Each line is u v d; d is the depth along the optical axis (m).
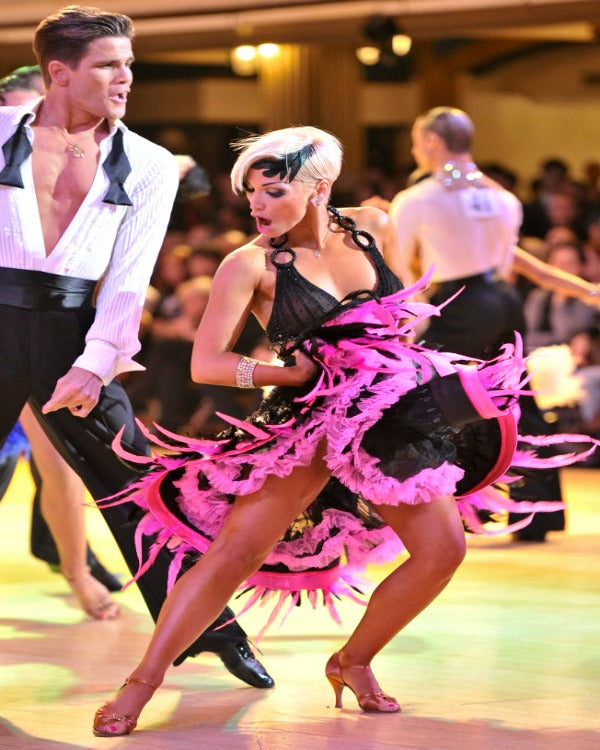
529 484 12.92
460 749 6.74
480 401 7.08
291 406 7.19
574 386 12.98
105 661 8.81
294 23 19.98
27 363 7.73
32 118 7.73
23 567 12.43
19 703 7.75
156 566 8.00
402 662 8.61
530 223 23.36
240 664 8.03
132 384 22.00
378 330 7.12
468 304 12.59
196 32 20.73
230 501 7.39
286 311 7.30
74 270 7.76
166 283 23.39
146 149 7.98
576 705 7.57
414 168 26.88
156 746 6.88
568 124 34.25
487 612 10.12
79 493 9.98
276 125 27.30
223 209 27.03
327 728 7.17
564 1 17.95
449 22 18.97
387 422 7.15
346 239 7.51
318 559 7.77
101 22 7.61
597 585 11.15
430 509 7.22
